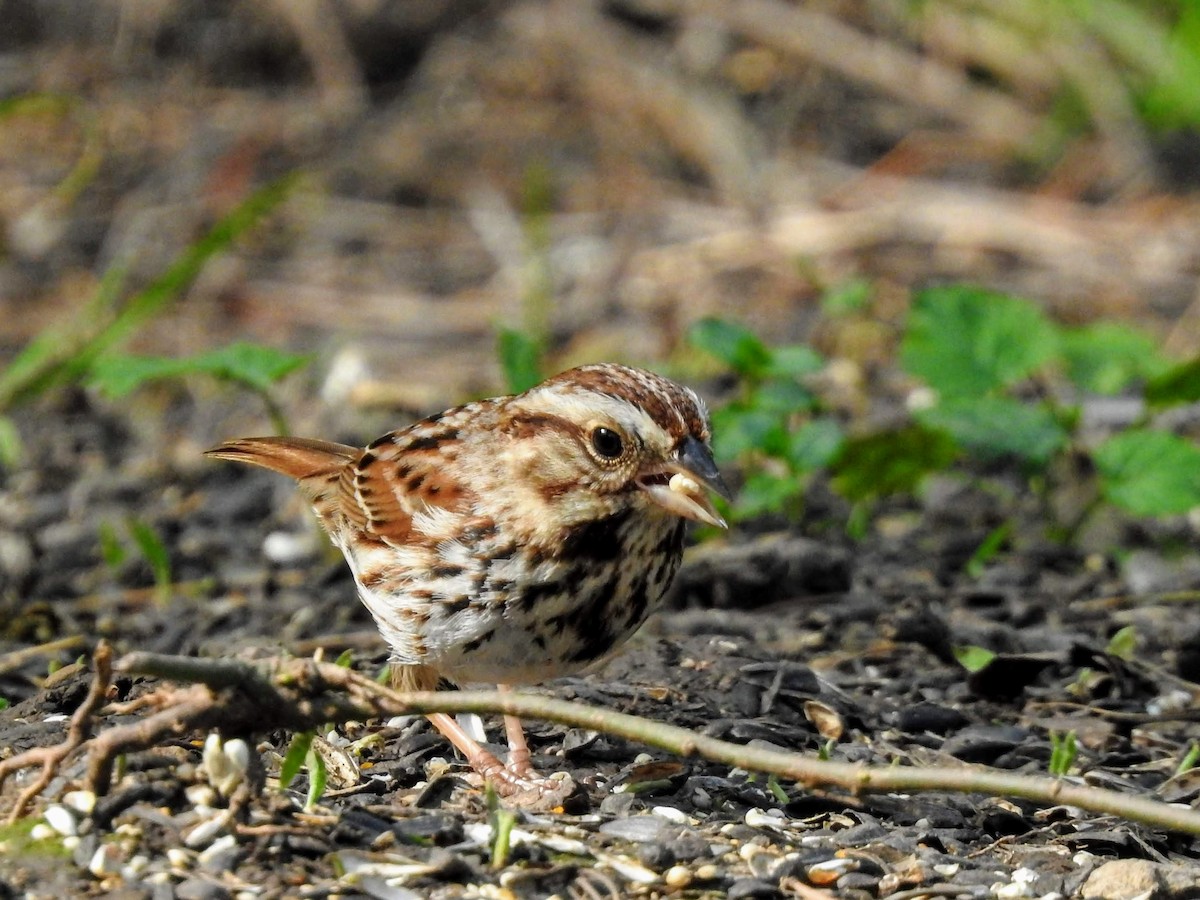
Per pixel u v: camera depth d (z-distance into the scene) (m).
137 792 6.57
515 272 18.11
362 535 7.91
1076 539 12.46
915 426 12.45
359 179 19.97
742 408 12.36
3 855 6.26
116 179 20.08
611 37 21.48
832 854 6.95
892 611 10.45
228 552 12.40
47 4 22.61
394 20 21.84
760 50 21.33
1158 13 20.91
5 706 8.30
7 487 13.74
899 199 19.17
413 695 6.43
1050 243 18.34
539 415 7.48
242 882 6.25
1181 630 10.26
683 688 8.89
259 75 21.83
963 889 6.78
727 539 12.06
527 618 7.50
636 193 19.53
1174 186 19.44
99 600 11.57
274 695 6.39
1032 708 9.30
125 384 11.38
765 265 18.09
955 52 21.19
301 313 17.70
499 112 20.84
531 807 7.23
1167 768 8.49
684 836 6.94
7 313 17.58
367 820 6.84
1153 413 12.46
